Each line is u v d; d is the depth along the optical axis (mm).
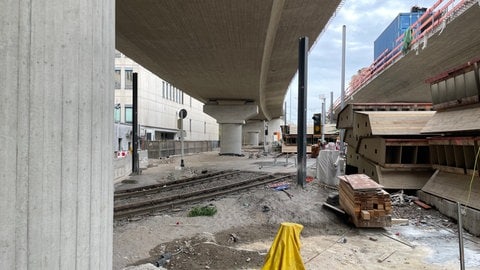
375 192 9203
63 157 2711
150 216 11445
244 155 46406
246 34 18500
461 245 5207
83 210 2844
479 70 10039
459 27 15969
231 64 25594
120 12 15445
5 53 2512
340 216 10664
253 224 10141
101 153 3045
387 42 31672
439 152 11953
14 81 2537
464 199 9766
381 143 13242
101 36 3025
